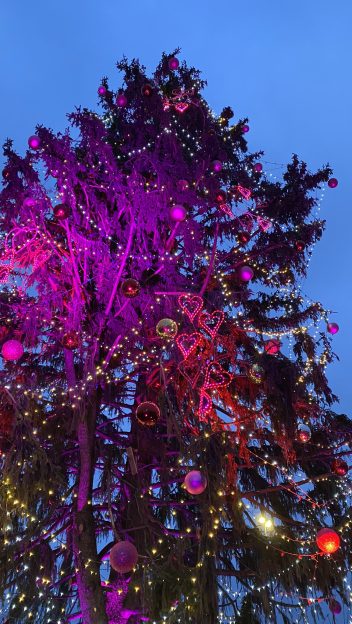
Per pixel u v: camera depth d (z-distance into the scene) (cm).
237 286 1129
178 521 1022
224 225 1148
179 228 894
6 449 812
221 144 1210
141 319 905
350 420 1106
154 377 931
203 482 590
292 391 930
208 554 752
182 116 1203
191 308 882
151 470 955
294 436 905
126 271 913
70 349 725
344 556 879
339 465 866
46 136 839
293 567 834
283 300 1193
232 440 878
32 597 768
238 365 989
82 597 749
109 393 946
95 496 995
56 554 840
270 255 1210
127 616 775
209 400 810
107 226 884
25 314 836
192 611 705
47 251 827
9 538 779
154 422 598
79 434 840
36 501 784
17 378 865
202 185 989
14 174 823
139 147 1045
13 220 823
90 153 883
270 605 786
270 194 1265
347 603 848
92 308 923
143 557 746
